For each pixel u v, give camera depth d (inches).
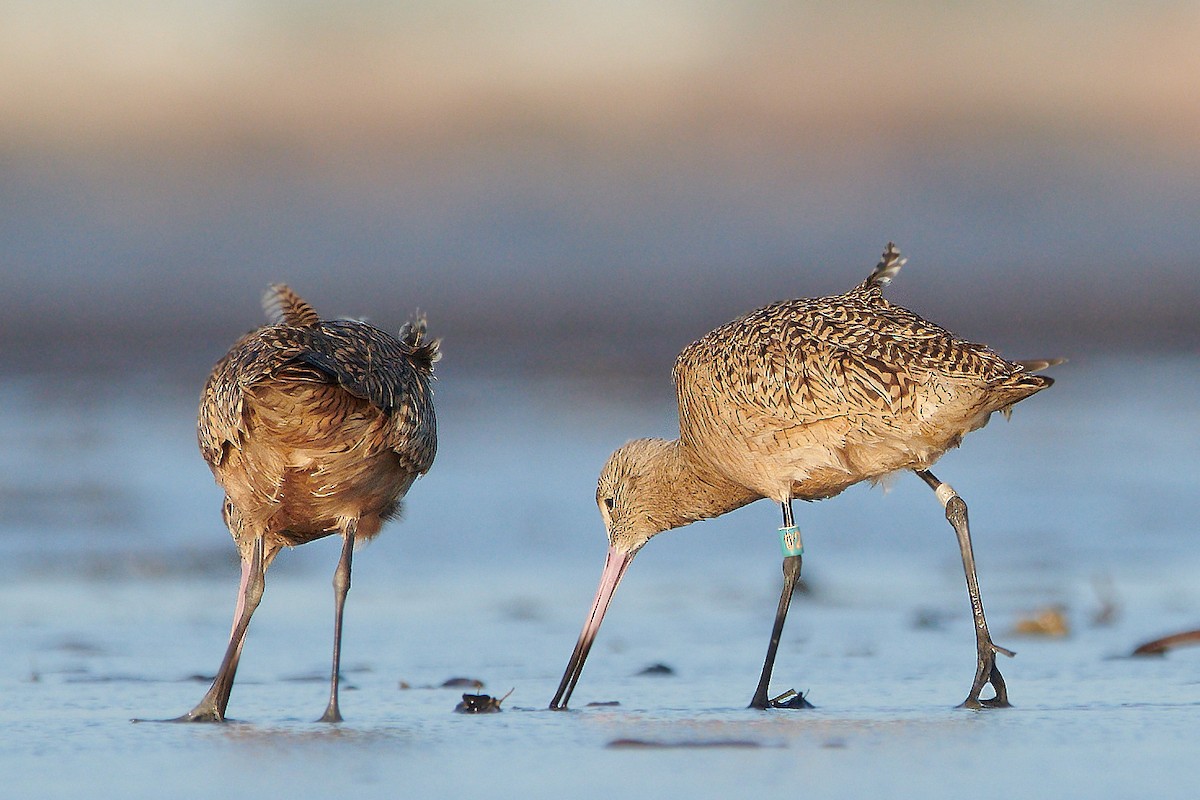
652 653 536.1
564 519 823.1
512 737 385.4
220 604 630.5
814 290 2111.2
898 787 320.8
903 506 874.1
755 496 526.3
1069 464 1007.6
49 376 1514.5
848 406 457.4
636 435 1123.9
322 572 706.2
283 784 329.4
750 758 352.5
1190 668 490.0
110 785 329.7
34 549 735.7
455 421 1205.1
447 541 771.4
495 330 1936.5
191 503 855.7
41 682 479.8
